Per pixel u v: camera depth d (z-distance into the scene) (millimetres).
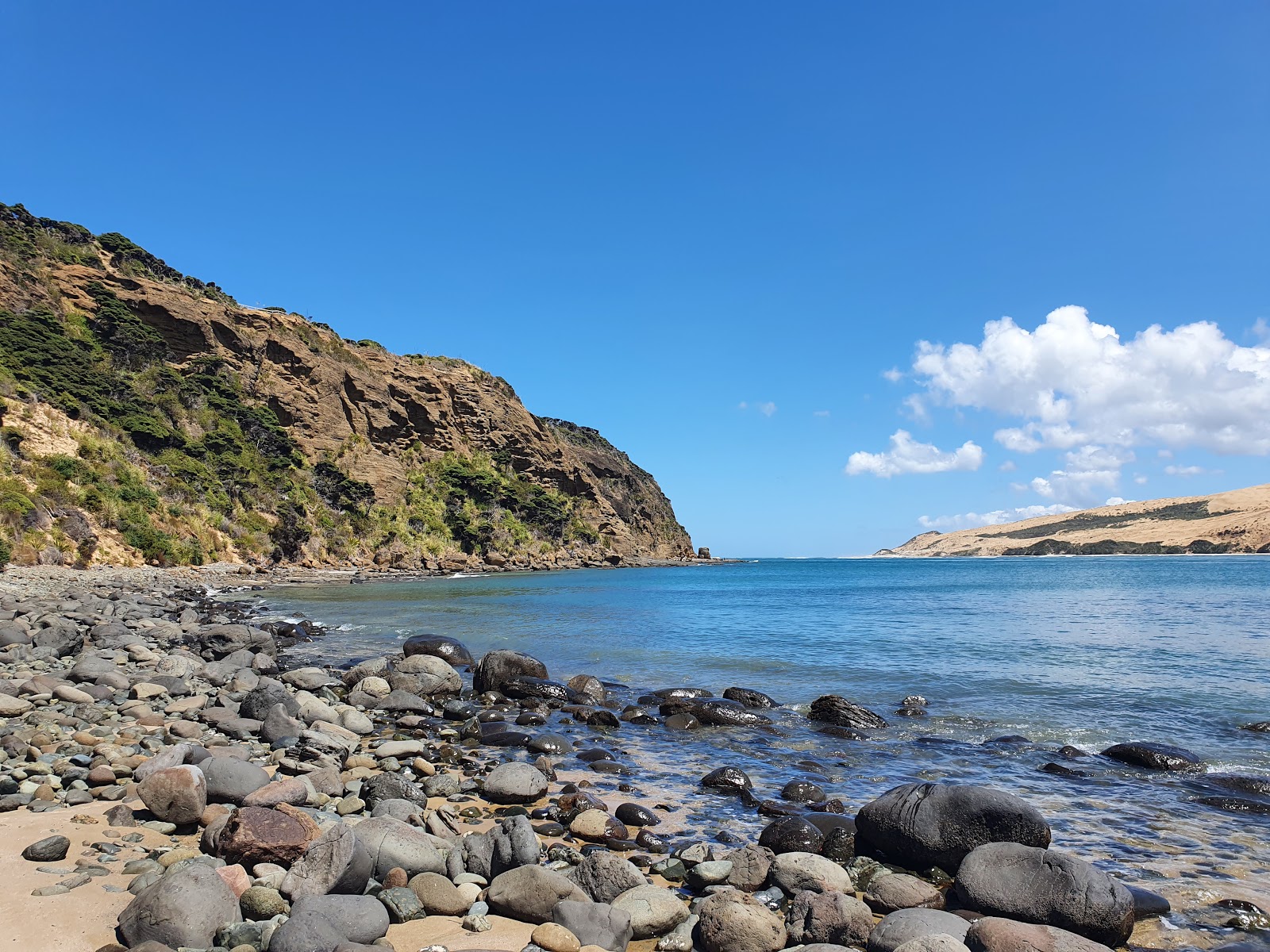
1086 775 10102
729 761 10898
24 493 43312
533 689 15359
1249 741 11961
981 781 9938
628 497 157125
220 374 81188
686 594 54625
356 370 102250
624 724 13398
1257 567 110688
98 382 62281
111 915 5066
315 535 75375
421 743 10789
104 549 46375
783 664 20031
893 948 5199
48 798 7520
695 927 5715
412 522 92375
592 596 50281
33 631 19109
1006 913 5859
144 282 79812
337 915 5062
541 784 8906
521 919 5652
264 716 11625
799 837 7391
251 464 75125
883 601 47750
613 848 7426
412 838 6383
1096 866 7117
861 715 13250
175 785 6969
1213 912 6121
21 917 4945
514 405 131000
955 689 16328
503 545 102000
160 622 23266
